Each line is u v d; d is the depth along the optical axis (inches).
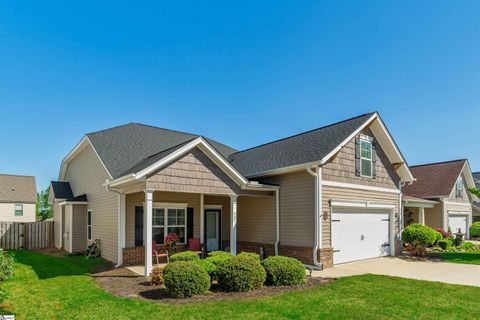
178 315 252.7
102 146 613.6
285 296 309.1
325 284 364.5
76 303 286.5
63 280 387.5
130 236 523.8
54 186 809.5
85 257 596.4
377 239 619.8
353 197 561.9
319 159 491.8
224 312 259.8
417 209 975.0
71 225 675.4
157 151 643.5
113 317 248.8
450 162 1103.0
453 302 293.7
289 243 536.4
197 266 323.0
